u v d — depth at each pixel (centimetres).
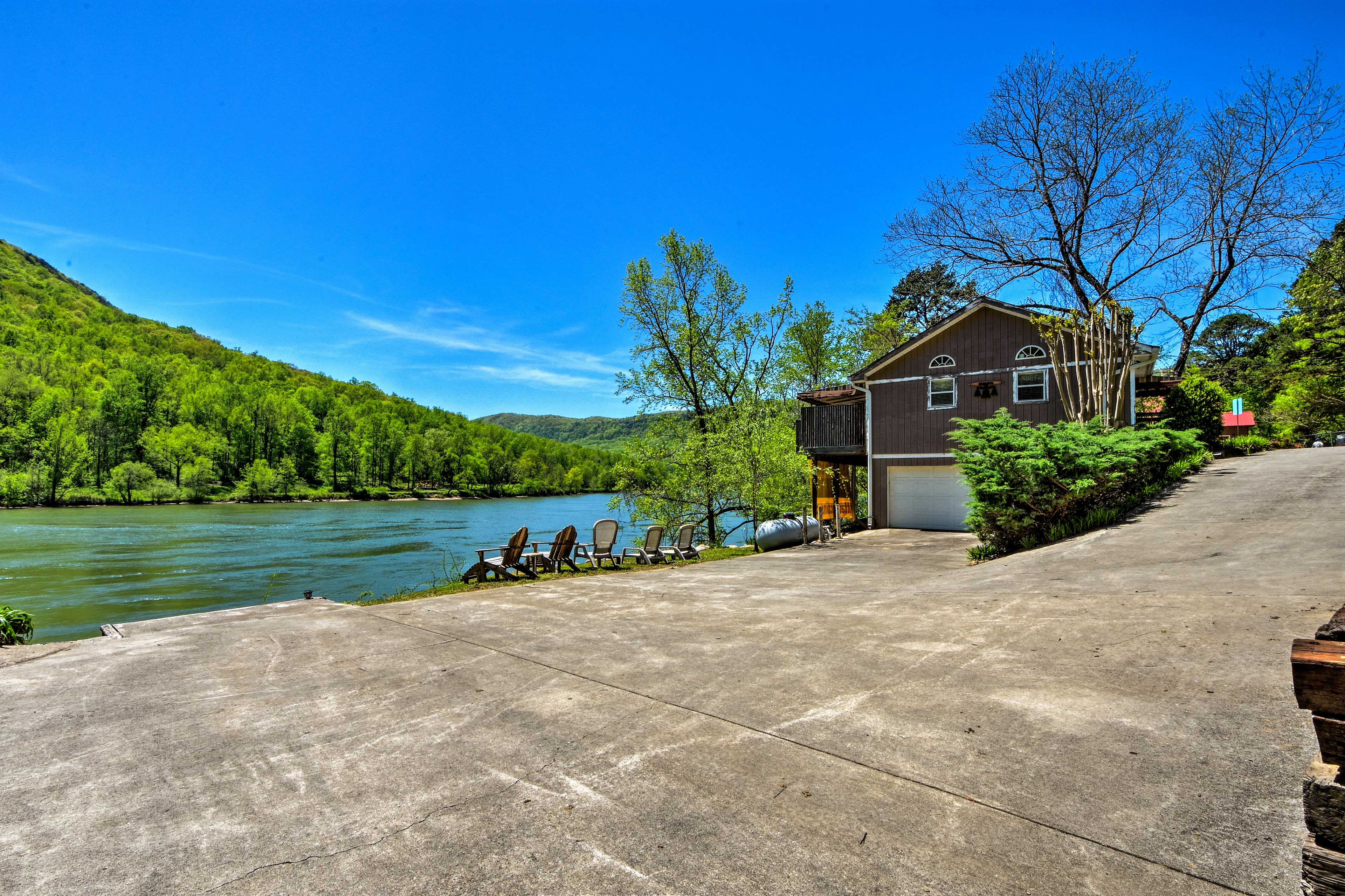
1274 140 1703
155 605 1588
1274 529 809
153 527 3900
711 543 2234
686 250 2312
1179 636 434
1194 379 2031
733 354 2373
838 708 353
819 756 295
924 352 1925
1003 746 294
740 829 237
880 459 1981
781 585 872
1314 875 124
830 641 504
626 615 655
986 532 1083
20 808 263
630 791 269
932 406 1902
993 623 523
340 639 561
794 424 2212
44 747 325
